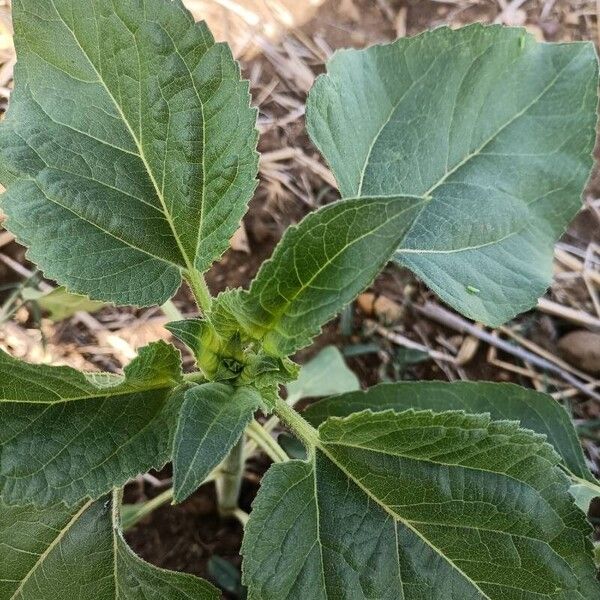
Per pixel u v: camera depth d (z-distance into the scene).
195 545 0.42
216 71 0.26
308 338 0.22
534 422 0.35
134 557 0.27
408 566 0.26
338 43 0.54
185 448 0.20
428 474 0.26
